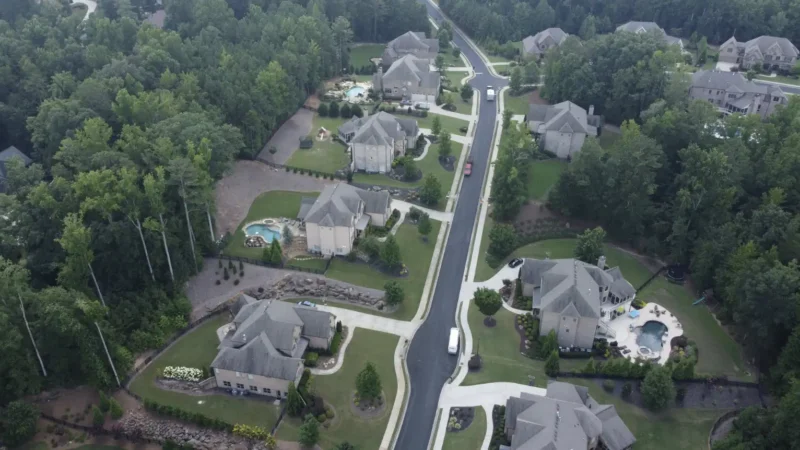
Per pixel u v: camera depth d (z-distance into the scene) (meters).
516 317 128.88
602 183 153.38
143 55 182.25
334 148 189.50
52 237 118.25
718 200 141.75
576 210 159.50
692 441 103.44
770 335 114.81
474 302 132.38
